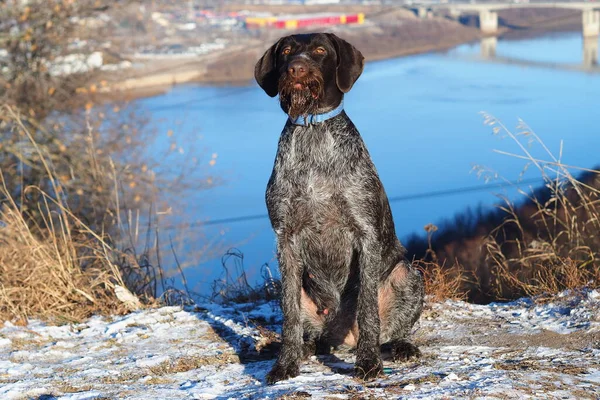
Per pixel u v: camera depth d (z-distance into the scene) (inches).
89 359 208.5
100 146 666.8
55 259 281.3
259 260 714.8
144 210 668.7
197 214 840.9
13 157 593.0
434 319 231.5
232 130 1450.5
